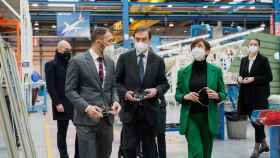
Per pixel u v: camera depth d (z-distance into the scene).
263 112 3.51
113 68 3.63
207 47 4.03
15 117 3.24
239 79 5.58
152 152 3.76
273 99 5.43
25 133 3.39
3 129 2.86
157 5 12.84
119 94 3.69
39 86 6.25
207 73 3.99
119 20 17.06
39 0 12.56
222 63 8.40
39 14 15.13
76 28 13.44
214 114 3.93
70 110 5.06
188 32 21.33
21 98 3.57
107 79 3.54
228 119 7.49
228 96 8.15
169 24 19.95
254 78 5.41
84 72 3.45
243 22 18.16
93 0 13.20
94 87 3.47
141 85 3.71
